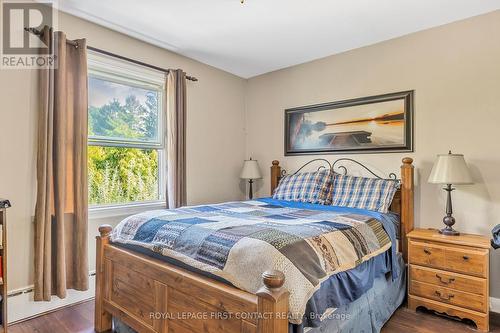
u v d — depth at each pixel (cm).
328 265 156
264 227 179
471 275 222
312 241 162
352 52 334
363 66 326
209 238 163
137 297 187
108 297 210
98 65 282
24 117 233
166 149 334
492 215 250
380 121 312
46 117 232
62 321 227
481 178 255
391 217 266
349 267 171
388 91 308
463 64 265
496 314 241
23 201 233
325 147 354
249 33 297
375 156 317
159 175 341
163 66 335
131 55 306
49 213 233
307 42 317
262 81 418
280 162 397
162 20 272
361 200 284
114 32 293
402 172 282
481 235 251
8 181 226
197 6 248
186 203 341
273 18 268
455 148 268
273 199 338
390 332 216
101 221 286
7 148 226
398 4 243
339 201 298
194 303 151
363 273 188
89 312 243
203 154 377
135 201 320
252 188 427
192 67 365
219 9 253
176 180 330
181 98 337
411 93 293
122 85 306
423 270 244
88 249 274
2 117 224
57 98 239
